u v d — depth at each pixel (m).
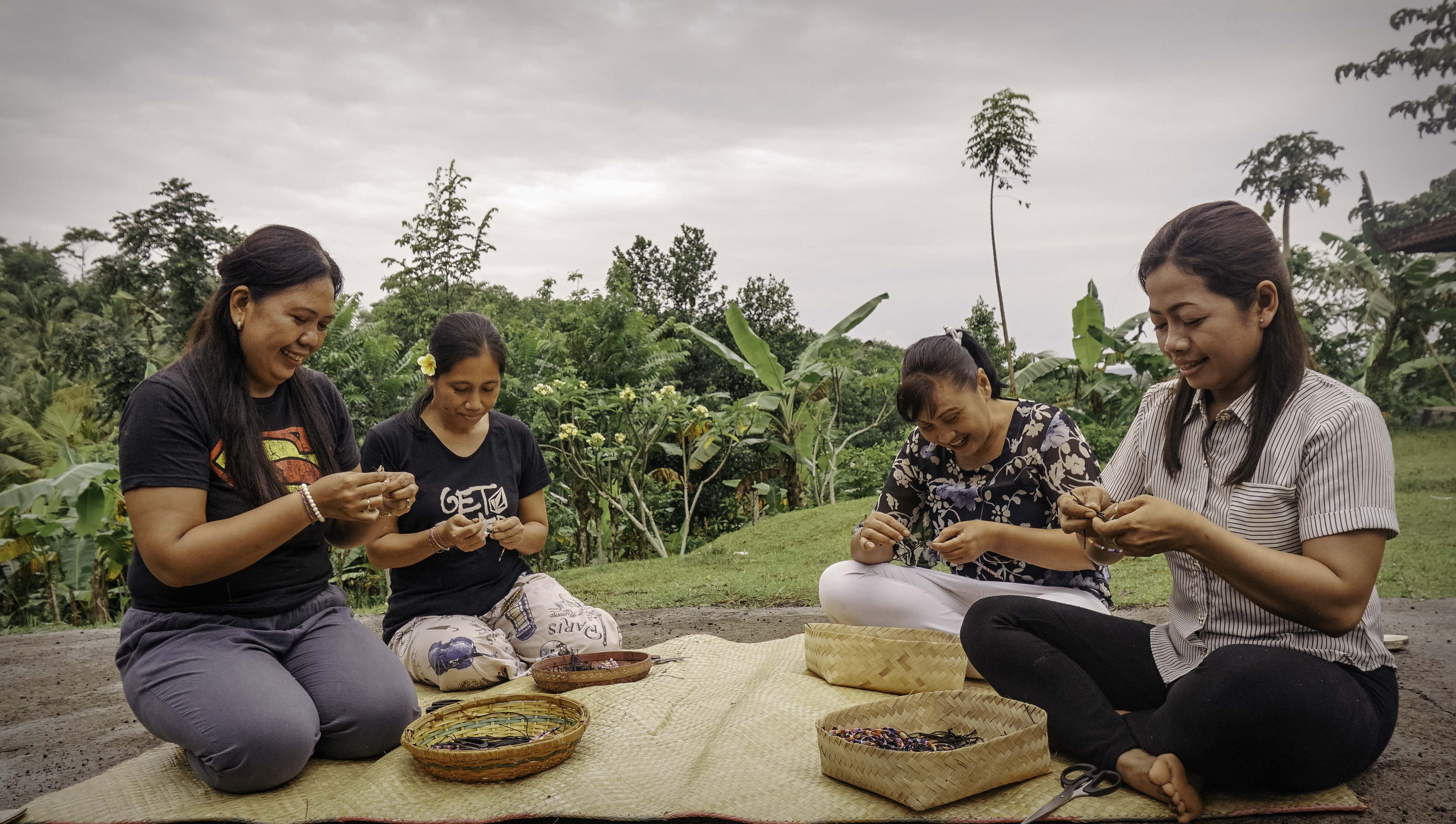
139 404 2.23
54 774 2.55
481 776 2.12
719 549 8.06
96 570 8.63
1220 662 1.86
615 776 2.15
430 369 3.02
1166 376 11.21
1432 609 4.06
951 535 2.73
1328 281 11.10
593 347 12.93
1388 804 1.94
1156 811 1.89
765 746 2.35
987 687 2.94
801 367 11.49
